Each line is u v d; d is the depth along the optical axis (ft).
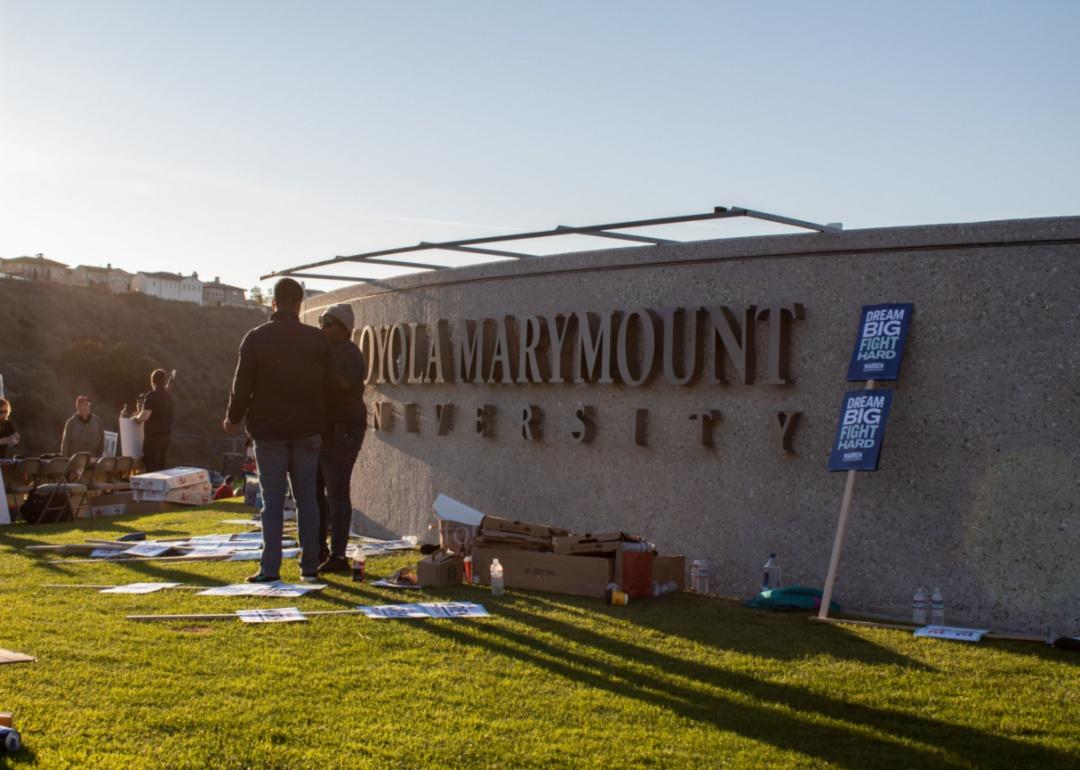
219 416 218.38
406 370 38.58
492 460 35.01
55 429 198.08
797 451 27.17
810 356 27.04
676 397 29.60
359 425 30.27
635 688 17.17
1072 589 23.47
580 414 31.73
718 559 28.53
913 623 24.25
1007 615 24.09
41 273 418.72
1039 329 24.08
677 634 21.76
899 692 17.43
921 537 25.25
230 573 28.58
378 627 21.49
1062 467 23.72
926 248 25.41
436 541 37.11
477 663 18.62
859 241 26.27
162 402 57.26
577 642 20.58
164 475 49.90
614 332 30.71
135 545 33.76
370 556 33.60
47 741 13.62
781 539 27.37
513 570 27.35
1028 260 24.26
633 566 26.17
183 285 474.08
